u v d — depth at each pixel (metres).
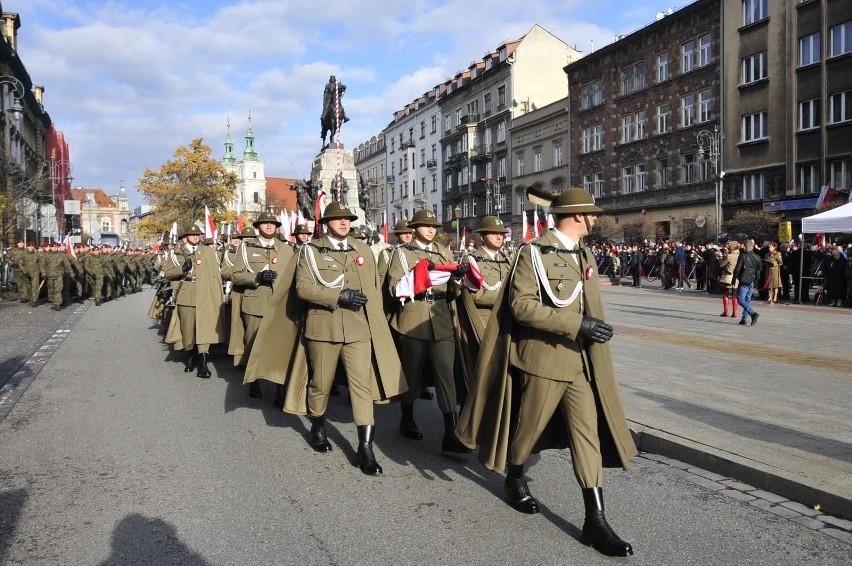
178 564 3.59
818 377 7.97
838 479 4.40
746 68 32.69
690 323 13.79
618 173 41.62
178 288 9.68
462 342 6.13
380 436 6.18
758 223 28.64
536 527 4.05
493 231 6.36
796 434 5.49
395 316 6.15
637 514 4.20
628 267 32.41
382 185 81.50
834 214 16.75
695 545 3.75
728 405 6.52
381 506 4.42
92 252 22.45
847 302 17.62
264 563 3.60
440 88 66.00
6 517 4.24
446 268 5.63
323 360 5.29
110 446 5.79
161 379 8.83
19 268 20.75
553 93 53.16
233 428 6.39
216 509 4.37
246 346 7.94
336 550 3.75
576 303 3.81
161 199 53.38
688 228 34.41
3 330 13.95
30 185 30.12
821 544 3.76
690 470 5.02
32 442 5.91
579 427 3.81
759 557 3.60
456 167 61.34
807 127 29.67
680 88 36.56
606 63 42.25
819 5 28.91
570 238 3.95
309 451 5.66
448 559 3.62
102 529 4.05
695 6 35.06
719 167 33.88
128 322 15.65
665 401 6.68
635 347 10.41
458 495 4.62
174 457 5.49
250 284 7.84
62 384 8.47
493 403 4.11
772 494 4.52
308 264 5.25
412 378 5.99
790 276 19.89
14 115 24.33
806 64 29.66
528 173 50.72
